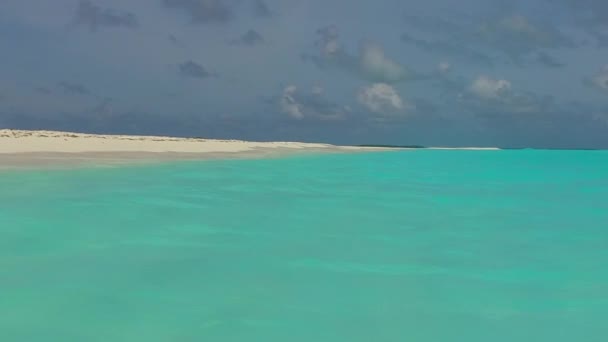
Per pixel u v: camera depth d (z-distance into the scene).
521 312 6.32
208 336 5.38
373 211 14.37
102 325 5.57
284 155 52.44
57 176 18.64
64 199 13.78
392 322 5.89
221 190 17.95
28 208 12.20
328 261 8.52
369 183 23.45
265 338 5.37
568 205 17.00
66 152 31.70
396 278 7.64
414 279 7.61
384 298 6.71
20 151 29.30
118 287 6.81
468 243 10.30
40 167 21.42
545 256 9.24
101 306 6.12
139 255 8.50
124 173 21.42
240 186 19.61
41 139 42.84
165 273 7.52
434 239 10.62
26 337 5.21
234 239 10.05
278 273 7.72
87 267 7.68
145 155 34.62
